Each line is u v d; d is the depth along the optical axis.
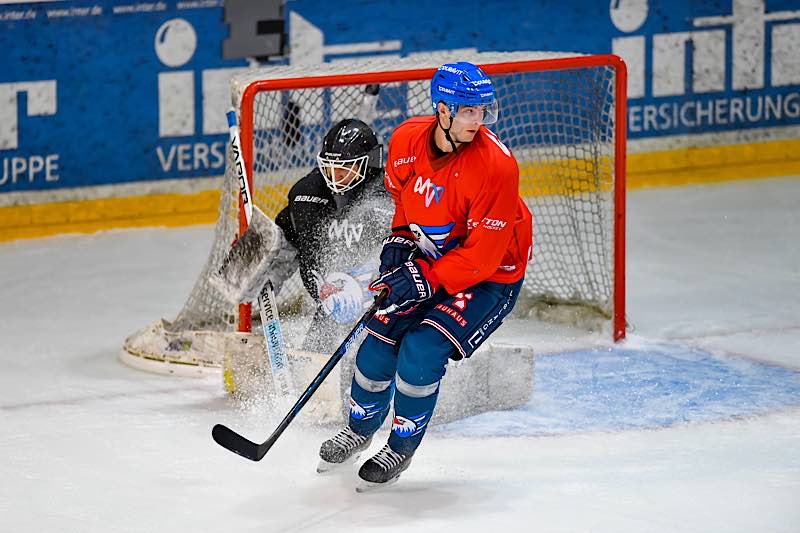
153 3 27.94
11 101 27.06
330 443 14.82
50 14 27.09
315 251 18.03
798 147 33.47
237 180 18.55
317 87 19.00
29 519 13.78
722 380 18.62
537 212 24.05
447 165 13.84
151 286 24.20
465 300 14.22
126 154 28.31
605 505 14.03
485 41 30.80
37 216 27.67
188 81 28.58
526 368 17.42
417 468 15.26
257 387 17.61
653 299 23.11
